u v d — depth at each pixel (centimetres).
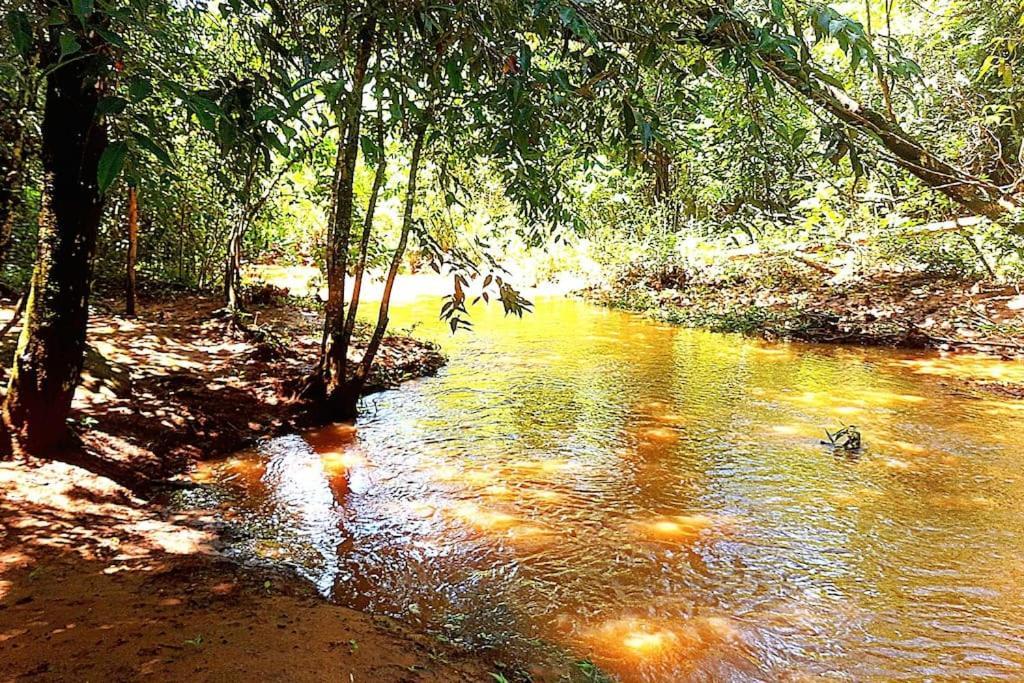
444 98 328
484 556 389
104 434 503
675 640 309
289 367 773
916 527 426
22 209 763
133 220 899
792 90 303
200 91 176
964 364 910
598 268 1841
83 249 423
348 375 783
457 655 291
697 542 407
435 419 668
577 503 464
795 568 376
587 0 236
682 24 246
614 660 294
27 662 257
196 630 287
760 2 252
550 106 276
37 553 342
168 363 719
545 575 368
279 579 347
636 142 299
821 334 1105
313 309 1202
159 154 146
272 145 191
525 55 232
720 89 337
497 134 326
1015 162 657
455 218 761
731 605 339
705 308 1384
